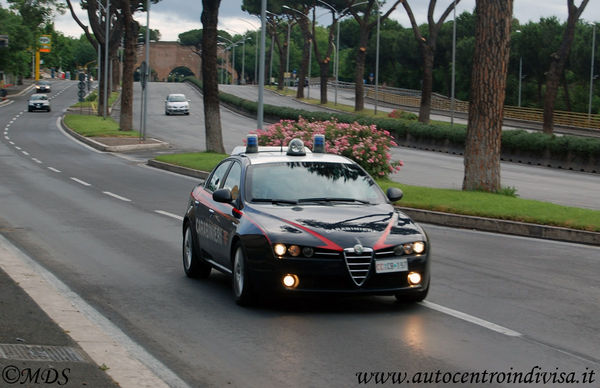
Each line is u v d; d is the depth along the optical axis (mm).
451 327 9141
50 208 21812
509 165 47875
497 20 23625
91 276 12336
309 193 10883
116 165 38969
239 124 81312
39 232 17234
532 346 8359
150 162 38969
